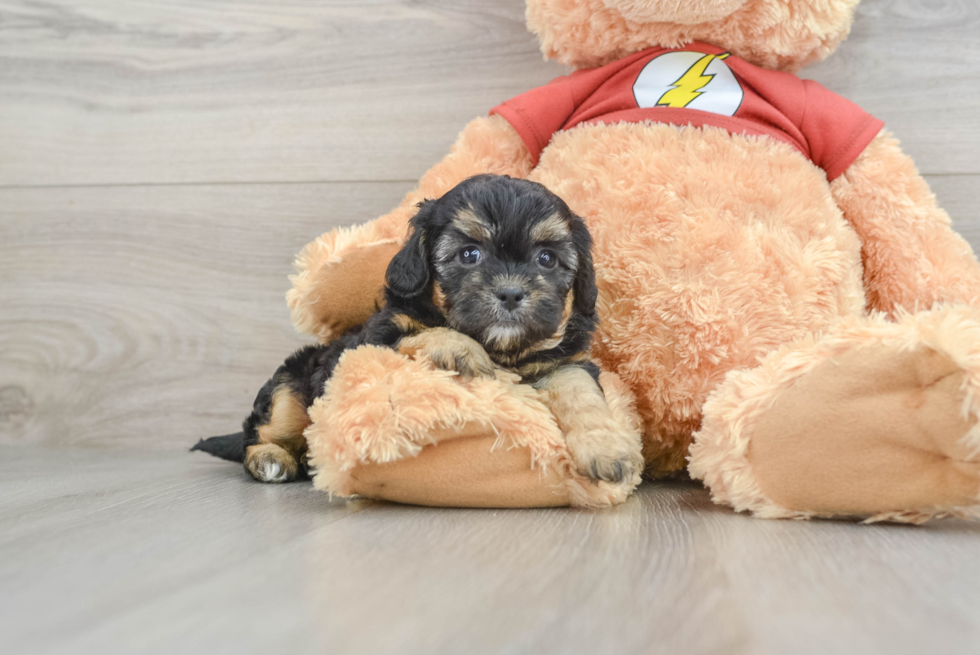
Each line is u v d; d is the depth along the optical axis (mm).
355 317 770
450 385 635
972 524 615
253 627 471
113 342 946
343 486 656
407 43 909
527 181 701
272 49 923
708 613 485
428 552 555
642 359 722
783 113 760
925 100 852
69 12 940
